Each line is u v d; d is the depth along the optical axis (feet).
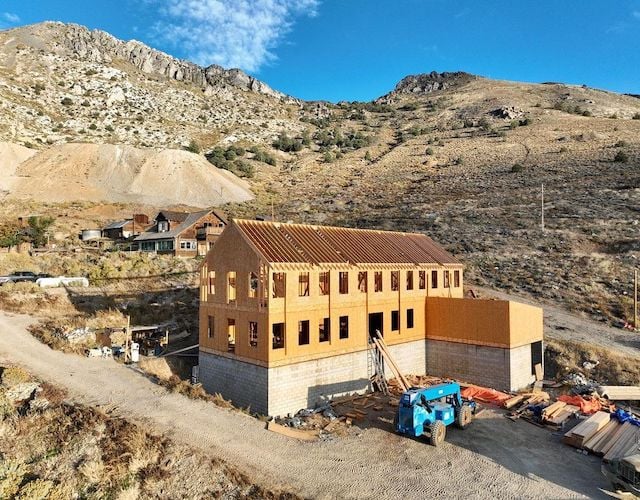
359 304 94.32
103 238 254.47
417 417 69.10
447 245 200.34
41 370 83.71
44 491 54.08
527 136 425.69
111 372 87.30
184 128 554.87
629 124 420.77
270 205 312.50
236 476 57.16
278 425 72.18
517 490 56.95
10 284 136.05
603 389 90.89
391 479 58.70
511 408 86.28
